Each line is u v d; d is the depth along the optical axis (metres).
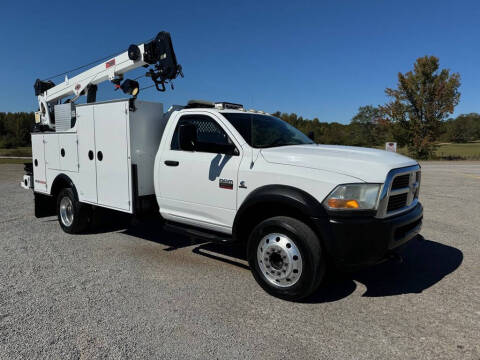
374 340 3.04
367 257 3.47
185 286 4.14
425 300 3.80
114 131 5.23
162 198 5.04
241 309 3.59
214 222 4.48
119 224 7.25
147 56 5.80
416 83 31.47
